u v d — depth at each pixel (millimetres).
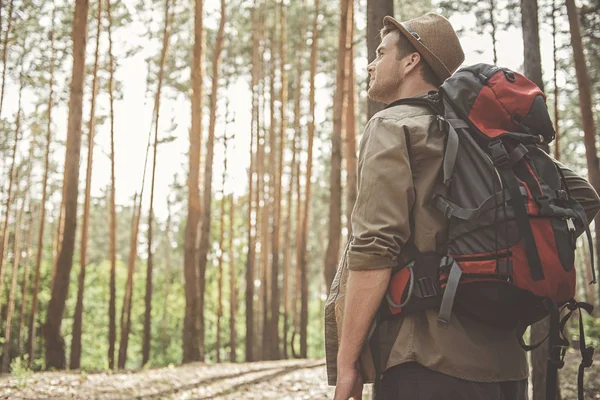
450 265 1284
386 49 1610
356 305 1306
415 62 1565
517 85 1394
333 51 24312
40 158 29500
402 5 18203
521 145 1325
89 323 36594
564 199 1327
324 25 22516
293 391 9688
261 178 27344
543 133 1385
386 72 1598
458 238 1296
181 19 21766
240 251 37281
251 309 24484
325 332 1504
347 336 1314
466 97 1384
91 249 53125
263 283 26281
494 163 1307
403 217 1318
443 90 1415
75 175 13844
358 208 1351
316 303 45812
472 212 1278
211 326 37812
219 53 21562
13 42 19703
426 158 1356
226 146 25984
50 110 22469
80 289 18703
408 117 1389
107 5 19656
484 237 1273
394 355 1306
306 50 25734
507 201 1274
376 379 1322
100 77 21359
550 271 1242
